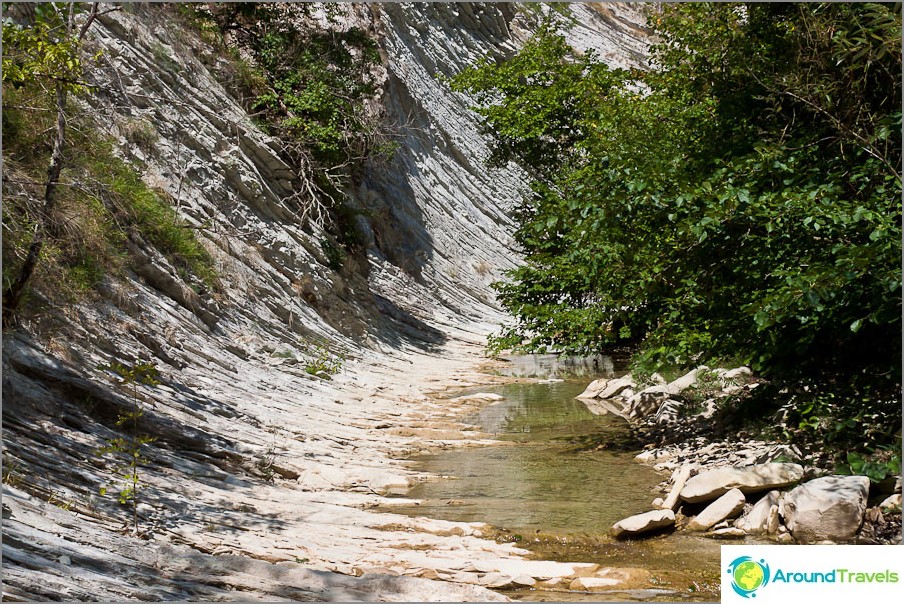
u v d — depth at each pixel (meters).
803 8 10.61
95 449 7.47
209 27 19.42
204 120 16.70
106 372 9.13
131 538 6.09
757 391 10.20
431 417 13.19
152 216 13.02
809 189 8.77
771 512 7.41
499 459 10.47
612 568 6.31
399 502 8.38
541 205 17.11
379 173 26.73
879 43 9.64
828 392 9.10
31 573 4.90
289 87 20.33
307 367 14.48
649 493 8.71
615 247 10.02
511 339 14.98
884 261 7.64
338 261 19.70
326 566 6.21
